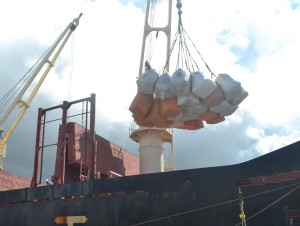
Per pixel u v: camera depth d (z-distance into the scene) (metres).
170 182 18.38
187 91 22.72
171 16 32.53
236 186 17.14
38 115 27.25
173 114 23.61
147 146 28.73
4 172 29.81
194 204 17.62
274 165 16.69
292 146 16.53
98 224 19.25
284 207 16.09
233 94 23.17
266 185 16.62
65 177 26.42
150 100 24.34
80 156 26.66
